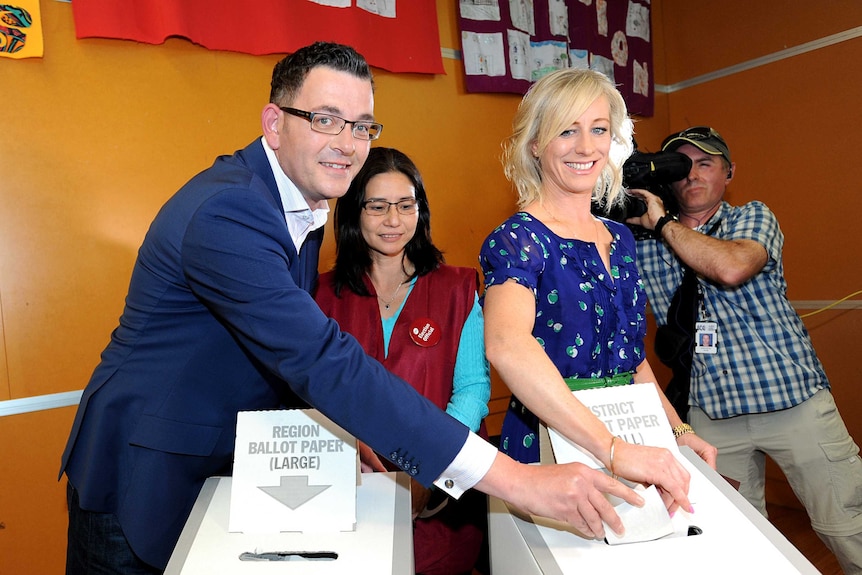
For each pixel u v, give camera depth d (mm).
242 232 975
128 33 1994
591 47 3102
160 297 1074
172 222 1034
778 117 3117
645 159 2189
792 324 2178
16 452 1895
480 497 1614
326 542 863
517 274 1142
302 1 2287
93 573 1107
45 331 1933
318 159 1159
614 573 807
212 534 892
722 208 2322
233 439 1122
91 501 1080
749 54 3207
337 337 938
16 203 1886
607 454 926
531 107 1311
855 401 2916
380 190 1682
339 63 1159
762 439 2186
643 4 3352
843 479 2102
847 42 2885
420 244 1780
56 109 1940
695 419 2307
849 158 2893
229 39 2162
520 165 1369
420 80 2660
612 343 1251
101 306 2018
